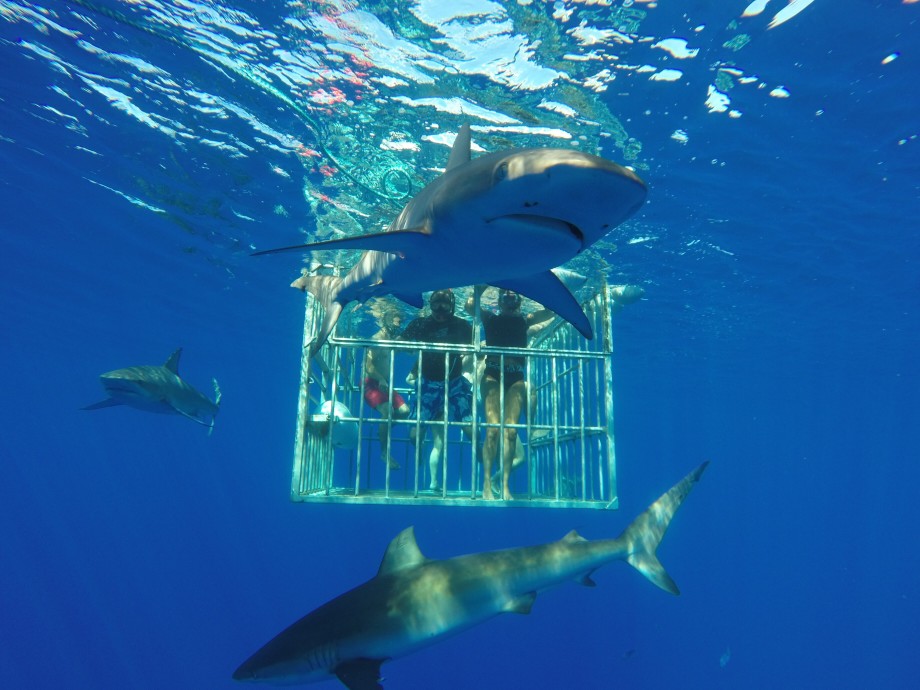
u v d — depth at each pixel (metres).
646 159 10.31
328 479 7.12
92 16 7.78
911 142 9.98
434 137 9.62
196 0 7.23
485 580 5.92
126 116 10.23
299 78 8.48
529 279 4.62
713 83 8.40
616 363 32.47
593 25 7.29
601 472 7.45
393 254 4.76
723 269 16.23
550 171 2.78
